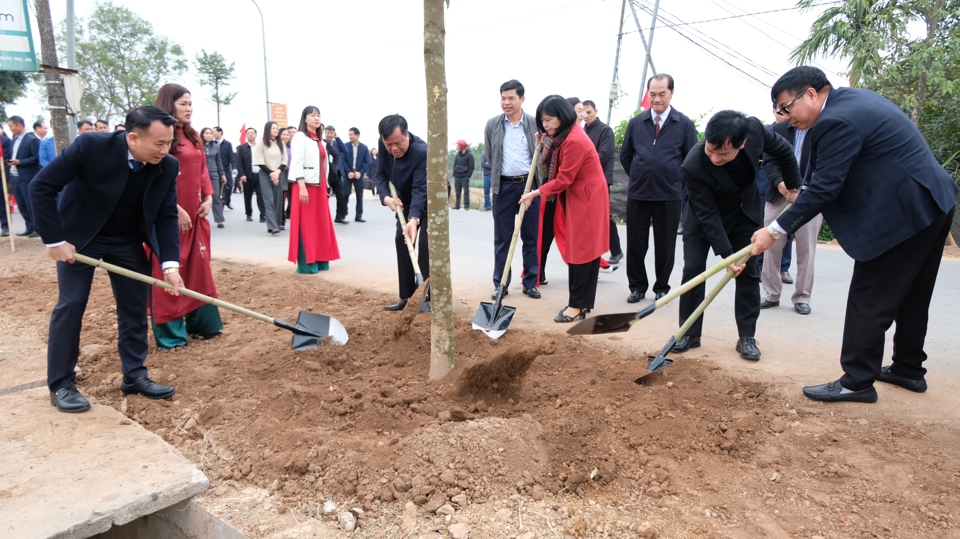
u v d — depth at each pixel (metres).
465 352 4.57
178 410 3.69
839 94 3.58
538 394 3.86
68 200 3.51
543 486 2.84
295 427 3.43
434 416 3.51
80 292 3.60
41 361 4.47
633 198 6.12
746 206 4.34
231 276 7.60
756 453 3.21
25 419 3.51
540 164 5.87
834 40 12.63
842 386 3.73
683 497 2.83
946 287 7.28
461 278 7.41
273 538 2.54
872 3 12.09
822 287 7.15
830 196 3.45
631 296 6.30
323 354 4.33
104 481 2.87
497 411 3.61
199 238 4.80
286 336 5.00
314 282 7.21
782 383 4.00
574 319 5.42
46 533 2.50
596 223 5.19
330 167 12.74
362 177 13.74
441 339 3.97
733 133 3.78
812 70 3.58
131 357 3.87
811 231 5.68
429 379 4.02
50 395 3.73
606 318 3.81
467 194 17.91
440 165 3.71
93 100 41.19
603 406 3.61
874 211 3.46
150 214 3.72
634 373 4.05
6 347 4.80
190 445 3.32
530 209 6.27
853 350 3.65
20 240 10.84
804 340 4.93
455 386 3.74
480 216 15.64
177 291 3.77
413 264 5.34
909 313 3.75
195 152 4.67
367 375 4.19
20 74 30.83
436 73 3.52
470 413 3.53
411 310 4.61
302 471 3.01
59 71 9.88
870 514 2.68
